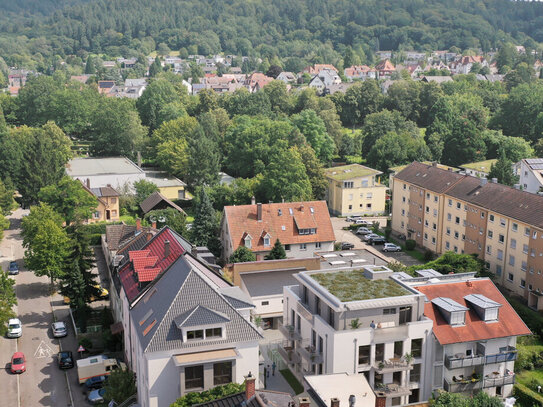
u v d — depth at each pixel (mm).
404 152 152500
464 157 155375
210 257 76125
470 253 91812
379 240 108438
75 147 176625
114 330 64125
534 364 61844
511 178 122000
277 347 66250
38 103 181500
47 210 88625
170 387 47406
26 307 78125
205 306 49312
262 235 92438
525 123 181625
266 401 36562
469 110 179875
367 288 53938
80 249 80438
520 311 71812
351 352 50000
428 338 51719
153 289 55562
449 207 97312
